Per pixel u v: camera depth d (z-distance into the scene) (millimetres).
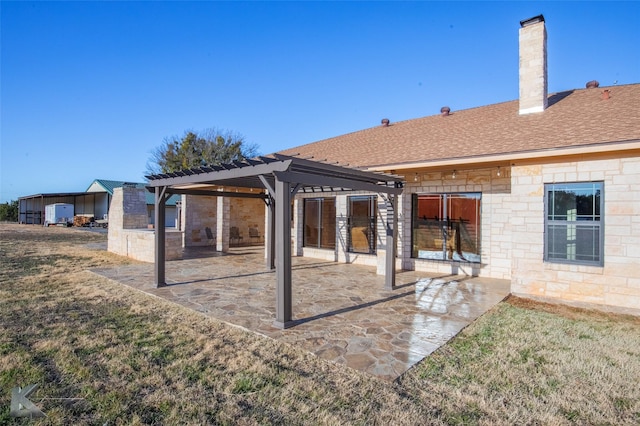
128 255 13656
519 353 4457
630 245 6461
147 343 4672
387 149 11625
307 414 3062
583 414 3105
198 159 38094
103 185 34531
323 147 15492
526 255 7559
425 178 10766
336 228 12945
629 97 9188
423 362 4141
